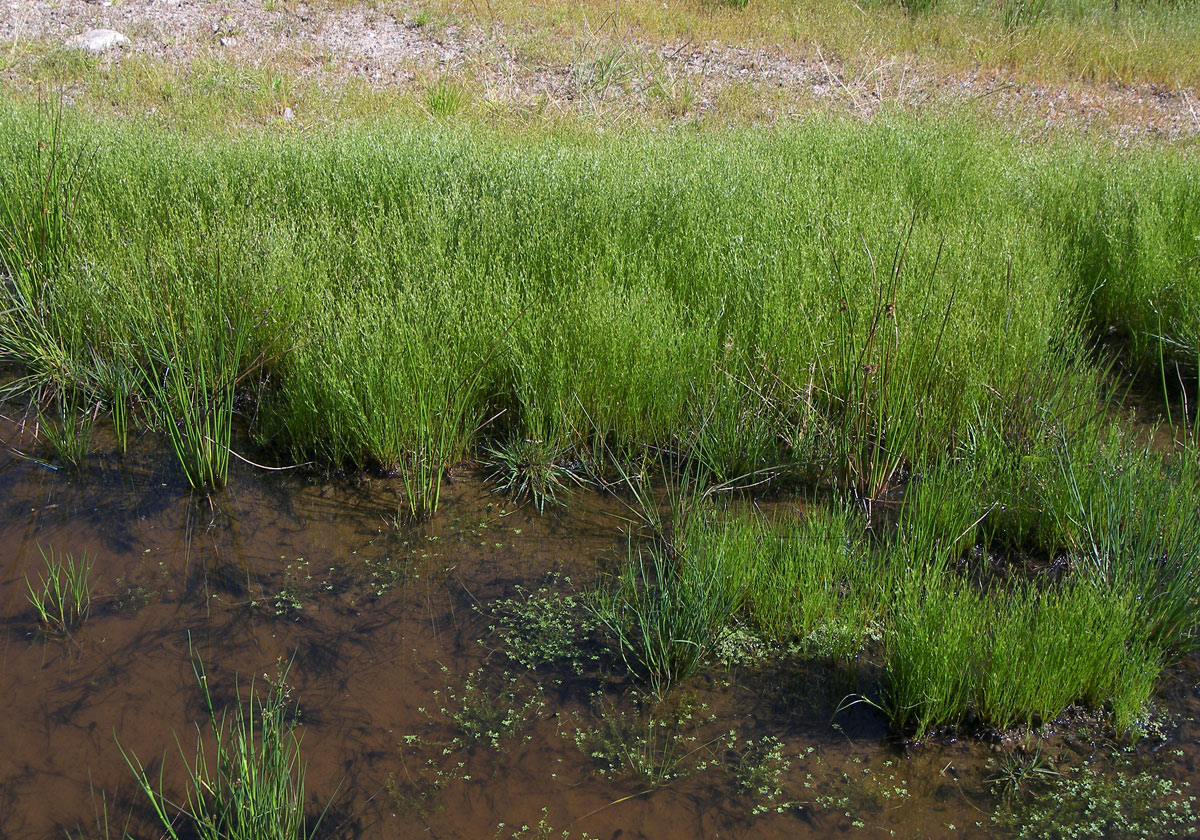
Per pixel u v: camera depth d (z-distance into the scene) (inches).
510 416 178.5
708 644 126.3
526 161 245.1
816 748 112.4
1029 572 143.6
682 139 296.7
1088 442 155.6
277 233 197.5
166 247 193.0
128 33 398.6
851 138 297.3
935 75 420.2
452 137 277.4
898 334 163.2
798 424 175.0
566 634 130.5
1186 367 199.3
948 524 144.7
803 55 435.8
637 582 140.6
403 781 106.3
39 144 213.2
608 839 99.9
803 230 204.2
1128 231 223.5
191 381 172.7
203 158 244.2
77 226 203.0
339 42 410.9
